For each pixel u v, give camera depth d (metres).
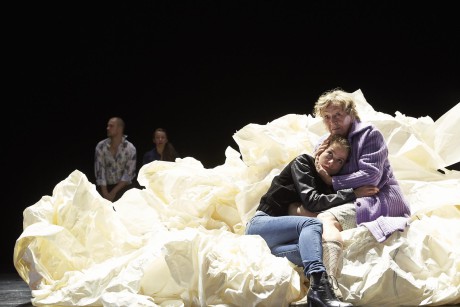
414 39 7.66
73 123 8.63
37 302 3.30
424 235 3.13
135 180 8.23
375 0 7.78
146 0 8.46
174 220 3.74
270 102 8.33
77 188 3.71
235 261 3.06
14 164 8.66
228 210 3.76
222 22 8.38
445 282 3.04
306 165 3.36
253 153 3.87
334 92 3.44
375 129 3.34
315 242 2.97
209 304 2.95
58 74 8.54
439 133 3.95
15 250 3.55
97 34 8.49
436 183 3.67
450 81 7.57
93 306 3.11
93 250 3.64
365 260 3.07
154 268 3.11
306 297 3.13
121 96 8.60
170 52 8.52
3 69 8.44
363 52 7.89
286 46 8.20
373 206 3.24
